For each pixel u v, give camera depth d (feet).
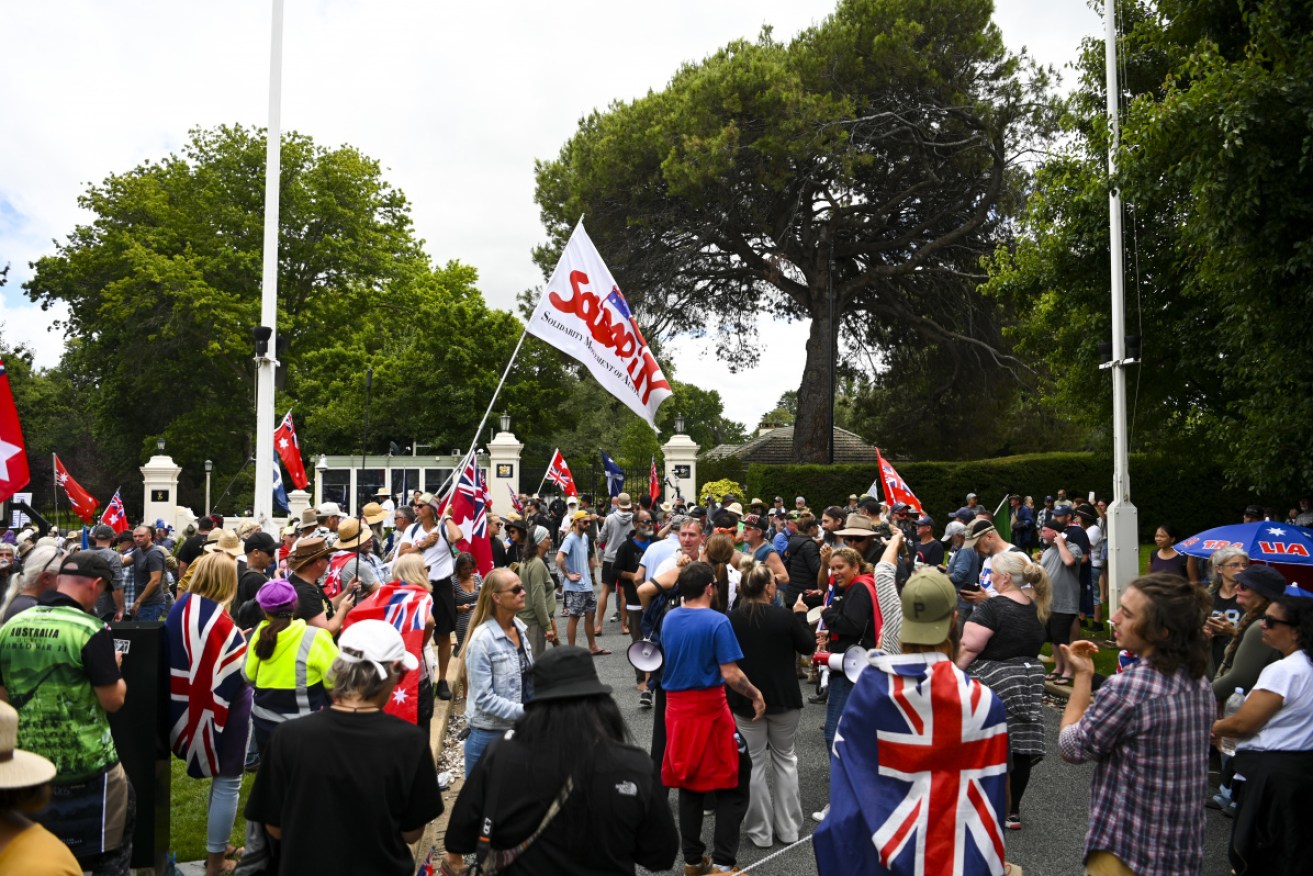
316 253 137.90
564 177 115.65
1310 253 30.12
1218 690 17.49
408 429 134.21
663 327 121.49
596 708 10.32
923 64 98.48
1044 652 41.09
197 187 138.10
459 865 14.79
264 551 24.67
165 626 17.33
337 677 11.35
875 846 10.24
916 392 131.85
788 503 95.96
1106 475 92.73
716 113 101.96
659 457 151.94
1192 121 31.86
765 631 19.48
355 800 10.81
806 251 115.03
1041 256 53.67
